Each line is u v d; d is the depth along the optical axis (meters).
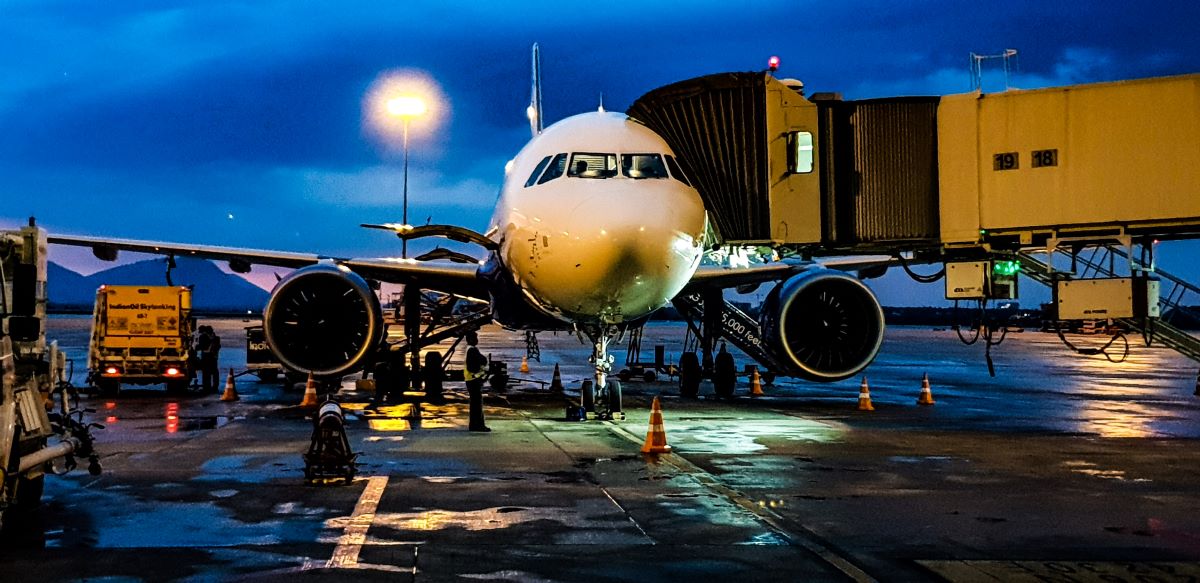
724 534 8.16
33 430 8.40
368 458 12.30
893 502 9.59
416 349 22.30
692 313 22.61
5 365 7.59
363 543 7.80
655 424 12.88
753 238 15.76
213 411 19.20
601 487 10.27
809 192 15.73
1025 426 16.42
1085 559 7.45
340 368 18.73
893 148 15.76
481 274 19.84
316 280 18.88
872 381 28.98
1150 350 53.38
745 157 15.74
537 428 15.83
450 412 18.88
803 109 15.75
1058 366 37.62
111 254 21.08
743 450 13.21
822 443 13.99
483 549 7.62
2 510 7.50
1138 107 14.70
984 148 15.40
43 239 9.03
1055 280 15.47
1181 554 7.61
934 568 7.16
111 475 11.02
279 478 10.80
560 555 7.45
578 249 14.20
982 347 56.84
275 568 7.07
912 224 15.72
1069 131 14.99
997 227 15.34
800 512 9.08
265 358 28.20
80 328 93.69
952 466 11.89
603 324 15.95
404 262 20.62
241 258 21.17
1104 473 11.41
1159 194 14.62
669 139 15.96
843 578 6.88
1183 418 17.92
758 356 21.97
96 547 7.67
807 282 18.58
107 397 23.02
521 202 15.69
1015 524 8.63
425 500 9.53
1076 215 14.97
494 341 71.44
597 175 15.06
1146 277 15.04
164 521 8.59
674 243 14.27
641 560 7.31
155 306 23.94
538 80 25.31
